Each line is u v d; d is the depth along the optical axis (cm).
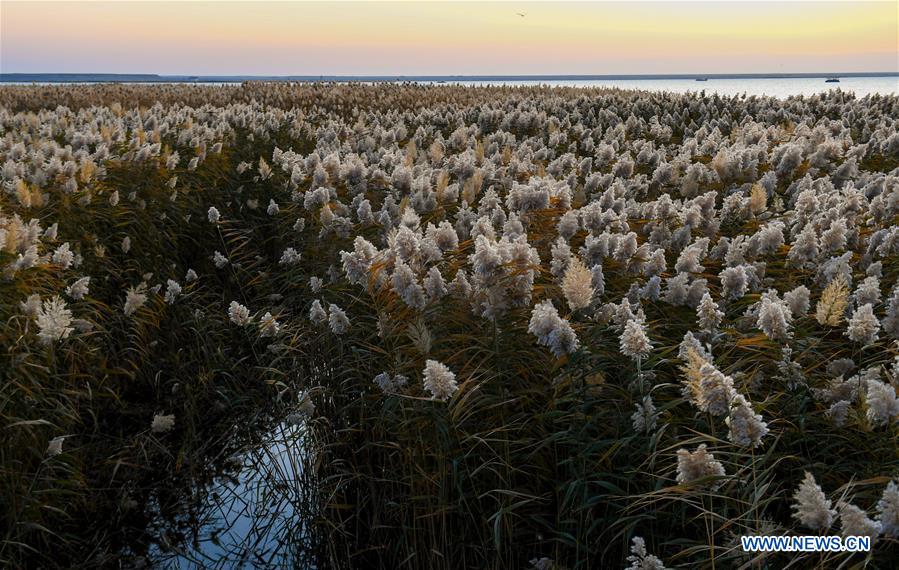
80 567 500
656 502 378
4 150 1135
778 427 375
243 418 689
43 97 2750
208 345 748
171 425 601
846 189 688
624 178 938
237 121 1688
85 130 1402
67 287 625
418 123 1955
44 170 886
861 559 299
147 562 520
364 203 748
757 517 308
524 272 458
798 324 461
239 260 966
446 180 806
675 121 1773
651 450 370
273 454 632
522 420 429
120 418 669
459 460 412
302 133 1588
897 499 258
